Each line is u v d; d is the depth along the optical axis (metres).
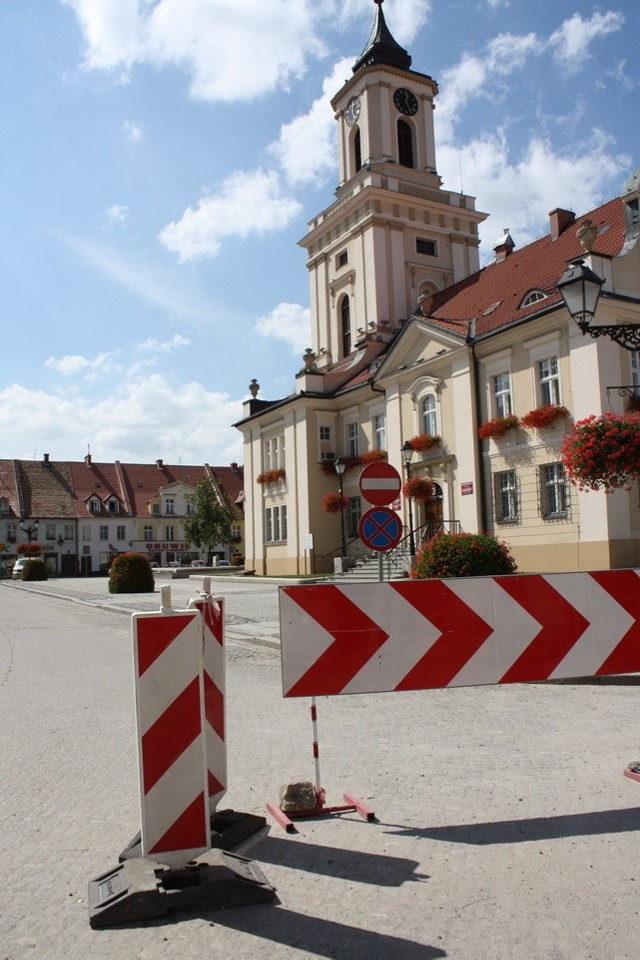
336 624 5.72
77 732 7.52
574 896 3.79
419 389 29.27
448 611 6.00
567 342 22.83
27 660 12.63
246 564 40.81
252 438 41.00
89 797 5.52
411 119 39.31
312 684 5.62
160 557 79.50
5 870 4.27
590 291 8.58
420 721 7.69
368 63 39.03
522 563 24.22
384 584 5.86
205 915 3.71
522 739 6.85
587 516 21.89
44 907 3.82
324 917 3.65
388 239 37.06
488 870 4.12
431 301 35.56
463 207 39.38
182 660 4.09
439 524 27.84
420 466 28.73
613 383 21.92
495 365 25.70
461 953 3.28
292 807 5.09
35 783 5.86
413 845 4.51
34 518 75.31
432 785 5.59
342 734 7.19
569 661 6.29
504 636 6.13
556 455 23.09
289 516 36.91
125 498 80.00
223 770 4.82
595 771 5.82
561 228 30.03
